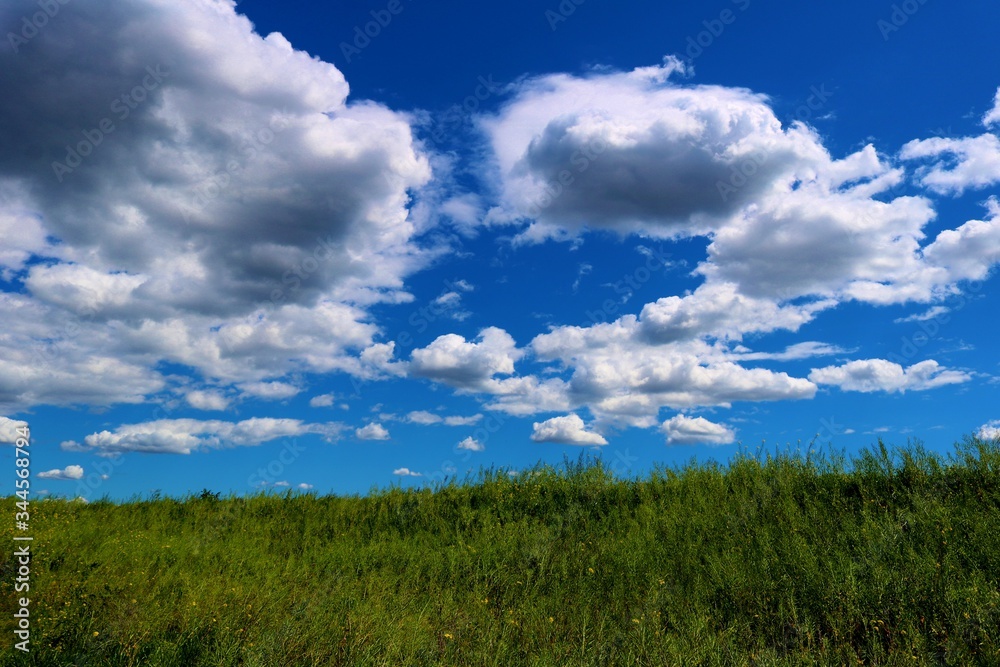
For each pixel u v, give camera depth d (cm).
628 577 786
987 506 807
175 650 550
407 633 625
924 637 564
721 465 1119
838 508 881
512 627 666
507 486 1183
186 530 1080
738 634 628
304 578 812
